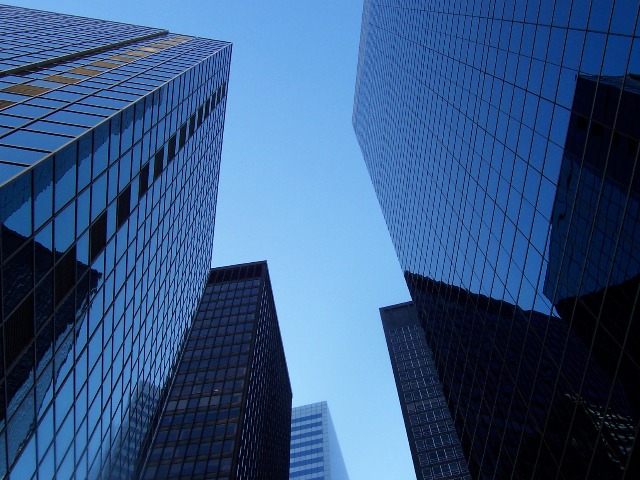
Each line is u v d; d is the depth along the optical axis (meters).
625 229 24.72
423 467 108.62
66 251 25.78
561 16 32.88
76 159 26.47
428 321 63.72
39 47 47.78
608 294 26.05
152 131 39.69
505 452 39.78
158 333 46.81
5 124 26.30
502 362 40.69
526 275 36.50
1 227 20.11
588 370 28.09
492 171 43.66
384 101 104.00
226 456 81.12
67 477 27.97
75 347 27.89
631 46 25.28
